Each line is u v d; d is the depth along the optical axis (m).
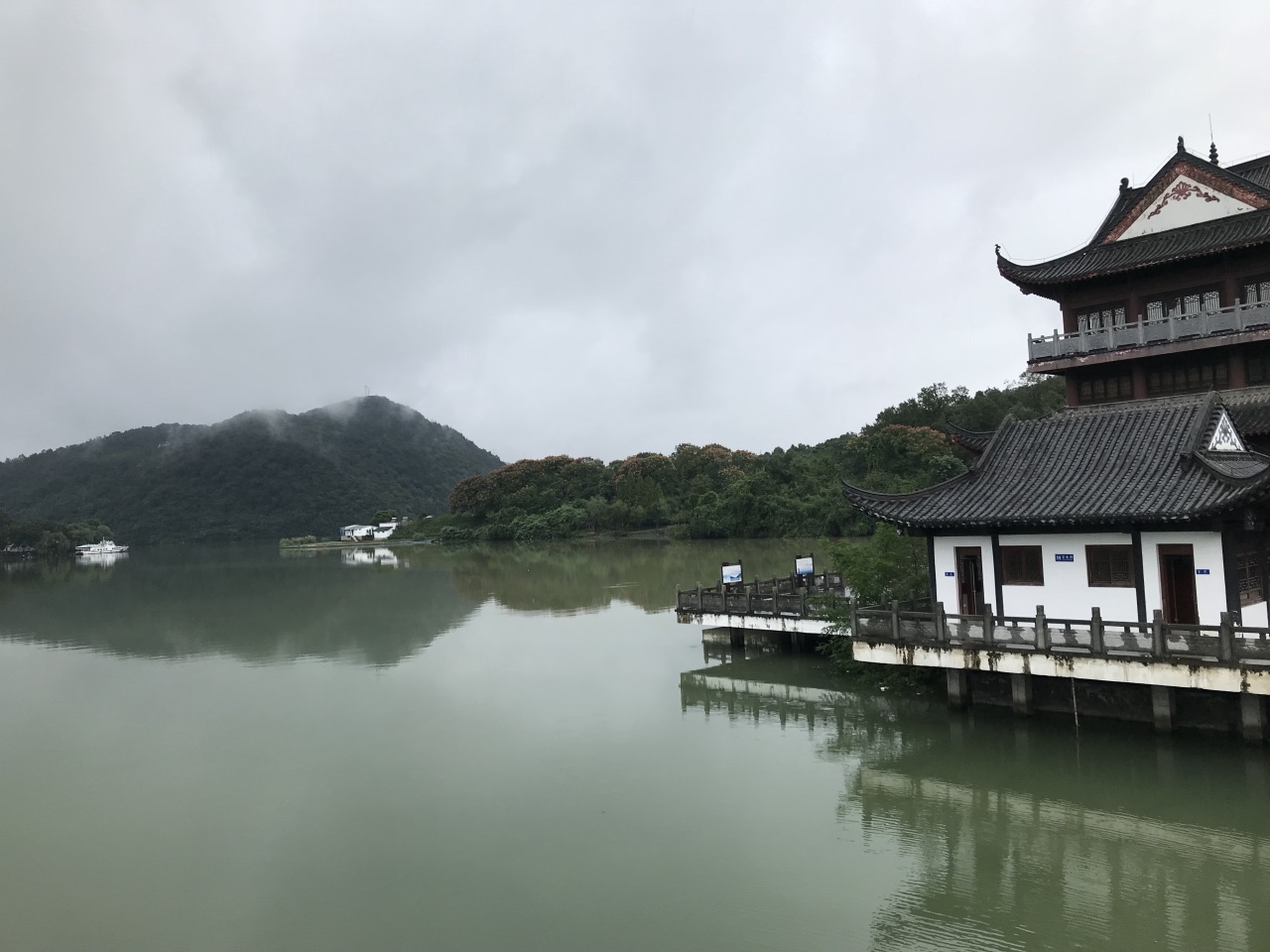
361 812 19.34
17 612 57.88
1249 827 16.75
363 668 35.03
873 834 17.17
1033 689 22.97
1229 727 19.75
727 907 14.35
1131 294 31.12
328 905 15.04
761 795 19.42
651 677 31.03
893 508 24.34
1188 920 13.47
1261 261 28.23
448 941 13.60
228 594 64.25
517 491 135.50
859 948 12.94
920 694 26.33
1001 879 15.15
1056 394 89.38
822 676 29.56
